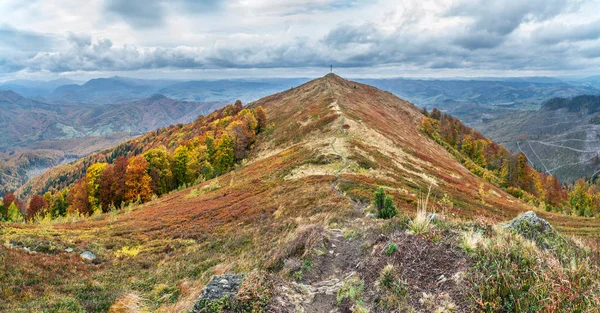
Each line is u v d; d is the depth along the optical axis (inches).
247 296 281.1
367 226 478.3
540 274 245.9
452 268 281.7
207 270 599.8
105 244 986.7
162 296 544.4
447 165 2839.6
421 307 250.2
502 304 230.1
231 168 3053.6
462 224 378.3
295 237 501.7
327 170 1667.1
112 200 2551.7
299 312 278.7
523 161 4020.7
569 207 3331.7
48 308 467.8
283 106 5393.7
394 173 1772.9
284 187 1461.6
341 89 5329.7
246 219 1113.4
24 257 696.4
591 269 255.1
